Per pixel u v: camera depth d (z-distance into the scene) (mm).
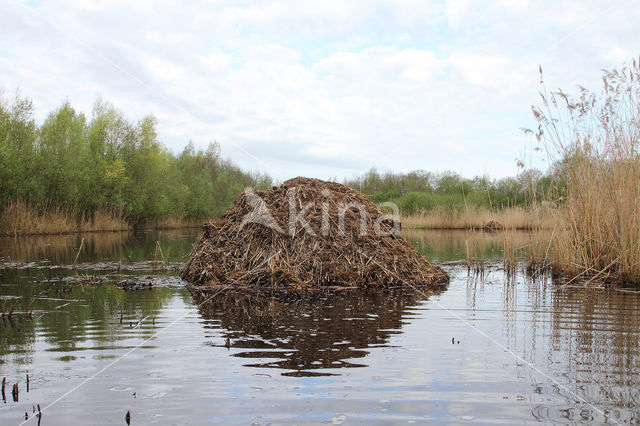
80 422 2502
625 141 8047
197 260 7992
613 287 7246
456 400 2754
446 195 32344
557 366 3363
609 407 2660
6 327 4559
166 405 2699
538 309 5484
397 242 8531
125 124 30203
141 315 5109
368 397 2799
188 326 4582
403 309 5480
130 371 3256
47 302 5887
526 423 2463
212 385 2996
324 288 7027
